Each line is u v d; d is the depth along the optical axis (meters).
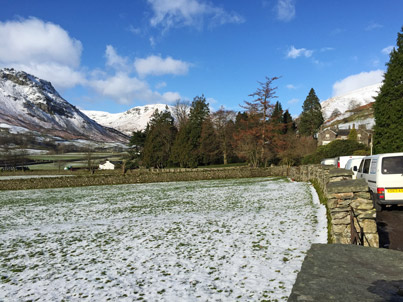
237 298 5.05
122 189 30.11
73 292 5.85
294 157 55.47
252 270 6.29
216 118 67.88
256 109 52.62
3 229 12.87
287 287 5.33
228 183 32.25
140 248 8.61
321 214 11.25
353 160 15.46
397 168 9.60
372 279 2.50
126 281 6.21
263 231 9.55
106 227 11.93
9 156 108.81
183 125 67.06
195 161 60.53
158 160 66.56
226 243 8.48
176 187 29.98
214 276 6.12
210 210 14.59
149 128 77.12
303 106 94.38
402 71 25.75
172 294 5.43
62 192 29.42
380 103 27.42
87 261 7.75
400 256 3.04
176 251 8.06
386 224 8.50
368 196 6.31
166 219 12.84
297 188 22.34
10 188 34.28
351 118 146.12
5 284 6.51
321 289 2.33
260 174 42.44
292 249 7.48
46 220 14.51
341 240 6.27
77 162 132.38
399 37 26.70
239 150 56.31
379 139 27.39
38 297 5.74
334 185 6.78
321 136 85.62
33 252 8.94
